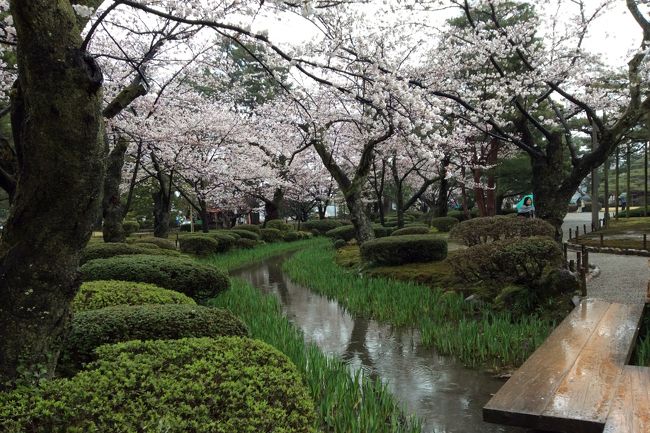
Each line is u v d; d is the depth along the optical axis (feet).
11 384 8.31
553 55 35.09
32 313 8.61
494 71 41.57
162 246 41.04
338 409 13.07
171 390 7.95
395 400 15.38
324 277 37.86
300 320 27.27
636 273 33.35
